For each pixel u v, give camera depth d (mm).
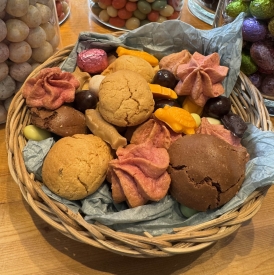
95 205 578
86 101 650
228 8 767
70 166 545
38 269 569
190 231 518
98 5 988
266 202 690
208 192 554
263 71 774
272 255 624
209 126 675
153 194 554
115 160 570
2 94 695
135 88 612
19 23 642
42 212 531
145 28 779
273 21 695
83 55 738
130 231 555
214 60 711
